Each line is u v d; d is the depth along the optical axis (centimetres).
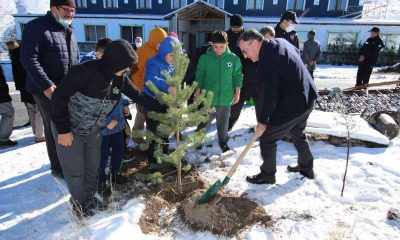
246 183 351
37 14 2450
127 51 235
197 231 276
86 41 2472
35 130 501
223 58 396
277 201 315
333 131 443
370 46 932
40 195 337
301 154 348
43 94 326
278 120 306
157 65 338
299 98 299
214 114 434
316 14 2355
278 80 289
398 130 468
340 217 289
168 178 362
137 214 290
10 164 416
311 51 872
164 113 311
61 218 296
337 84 1197
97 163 299
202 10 2072
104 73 242
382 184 341
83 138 276
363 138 438
